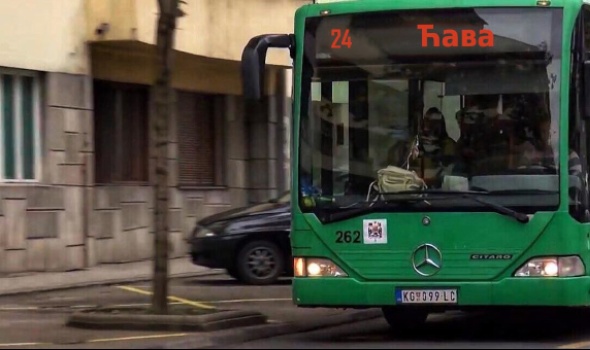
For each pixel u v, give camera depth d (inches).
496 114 753.6
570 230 738.2
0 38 1277.1
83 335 812.6
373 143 768.3
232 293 1166.3
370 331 899.4
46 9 1336.1
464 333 876.6
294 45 792.9
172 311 863.7
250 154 1756.9
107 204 1457.9
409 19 773.3
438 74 765.3
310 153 779.4
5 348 745.0
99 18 1386.6
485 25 762.8
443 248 749.3
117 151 1503.4
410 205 754.8
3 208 1270.9
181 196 1599.4
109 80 1464.1
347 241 763.4
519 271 740.7
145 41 1382.9
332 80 780.6
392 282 754.2
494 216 743.7
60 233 1348.4
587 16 794.2
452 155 756.0
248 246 1248.8
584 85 753.6
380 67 773.9
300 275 774.5
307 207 774.5
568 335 855.7
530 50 756.0
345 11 783.1
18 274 1289.4
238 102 1734.7
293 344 795.4
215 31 1507.1
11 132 1304.1
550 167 741.9
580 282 741.3
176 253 1585.9
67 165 1362.0
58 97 1352.1
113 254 1464.1
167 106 872.3
